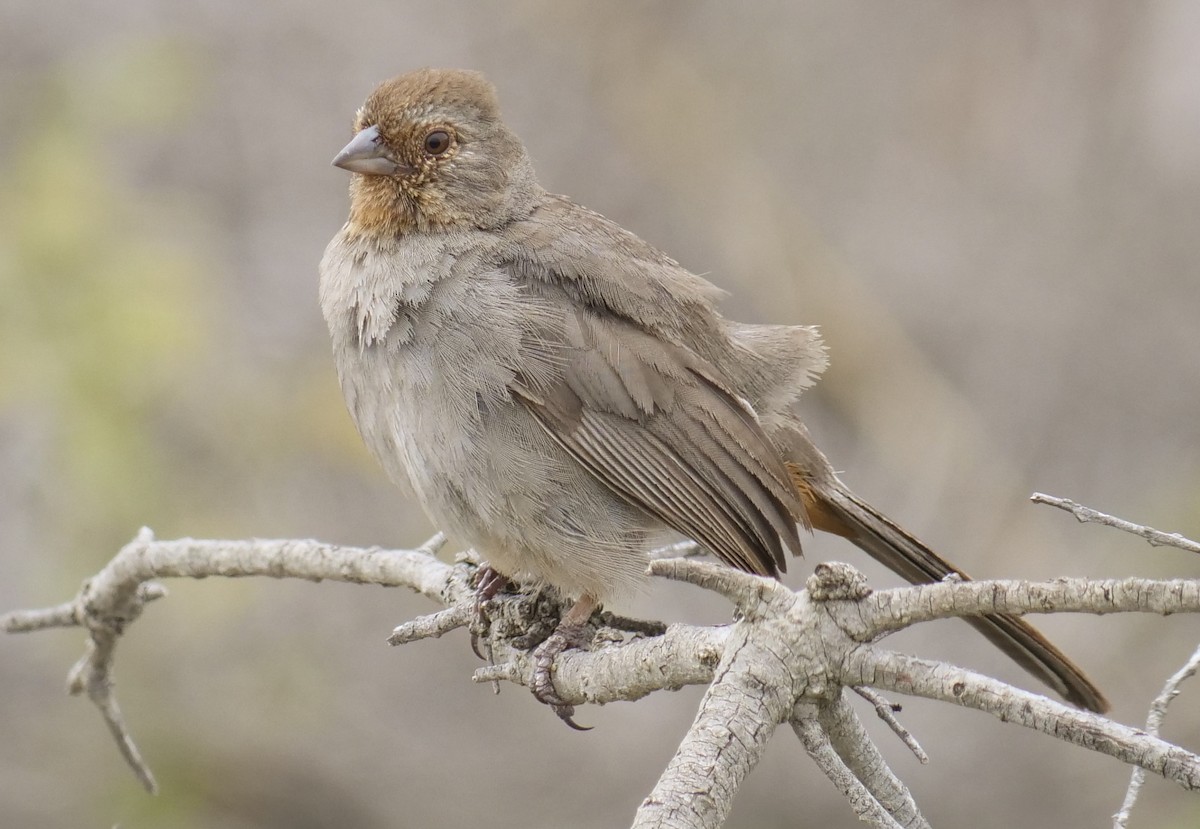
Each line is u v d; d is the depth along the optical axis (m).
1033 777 13.22
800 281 15.14
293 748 13.88
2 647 13.82
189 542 8.23
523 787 13.91
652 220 15.34
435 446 7.96
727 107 15.62
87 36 14.70
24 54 14.55
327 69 15.12
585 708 14.12
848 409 14.92
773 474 8.34
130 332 12.06
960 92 16.00
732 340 8.81
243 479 13.07
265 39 15.12
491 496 7.97
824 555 13.71
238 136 14.82
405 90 8.36
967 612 5.50
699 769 5.63
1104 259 15.52
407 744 14.04
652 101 15.41
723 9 15.84
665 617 13.52
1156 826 12.63
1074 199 15.74
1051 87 16.02
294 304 14.25
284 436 13.20
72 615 8.47
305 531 13.26
